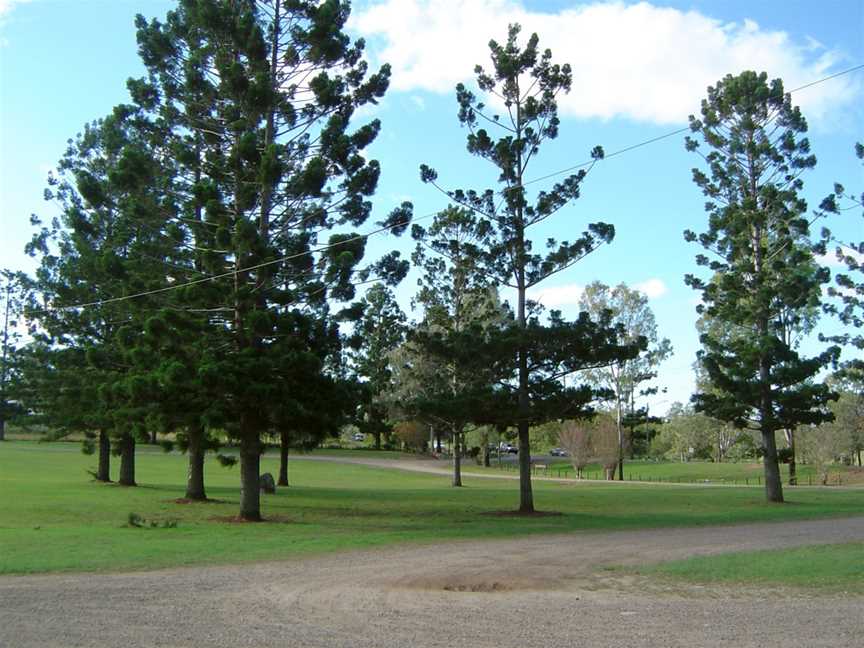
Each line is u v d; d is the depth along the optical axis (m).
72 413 35.84
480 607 10.29
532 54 28.03
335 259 23.69
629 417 63.31
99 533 18.31
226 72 23.73
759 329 36.00
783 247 35.22
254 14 25.17
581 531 21.42
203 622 9.19
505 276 27.75
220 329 23.48
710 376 36.47
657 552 16.47
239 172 23.80
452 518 25.44
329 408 24.66
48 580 12.17
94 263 31.97
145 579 12.40
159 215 25.41
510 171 27.92
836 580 12.21
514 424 27.11
